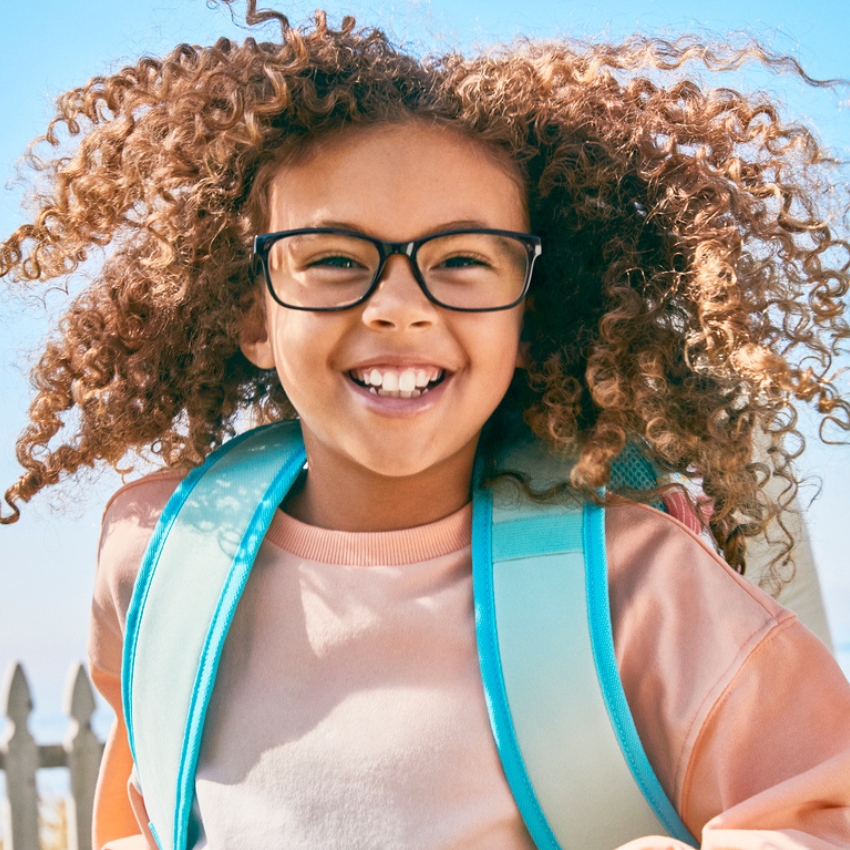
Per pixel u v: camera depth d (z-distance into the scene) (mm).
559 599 1278
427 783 1235
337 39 1521
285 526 1482
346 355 1343
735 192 1530
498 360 1375
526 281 1415
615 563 1344
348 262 1367
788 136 1586
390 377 1328
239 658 1405
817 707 1208
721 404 1512
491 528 1367
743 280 1514
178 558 1476
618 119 1574
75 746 3938
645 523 1369
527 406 1550
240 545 1452
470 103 1397
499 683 1247
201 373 1740
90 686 4012
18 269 1801
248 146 1496
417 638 1334
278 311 1422
